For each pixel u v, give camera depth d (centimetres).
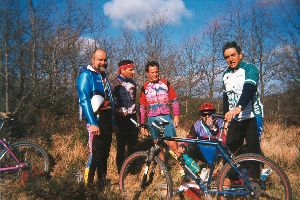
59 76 729
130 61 495
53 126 670
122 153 504
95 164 418
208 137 444
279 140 839
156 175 480
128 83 496
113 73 869
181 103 1030
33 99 668
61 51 717
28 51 633
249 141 404
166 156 500
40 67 669
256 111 401
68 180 396
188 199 408
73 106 756
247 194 368
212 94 1113
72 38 734
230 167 373
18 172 479
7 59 596
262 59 1244
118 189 444
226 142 418
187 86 1080
